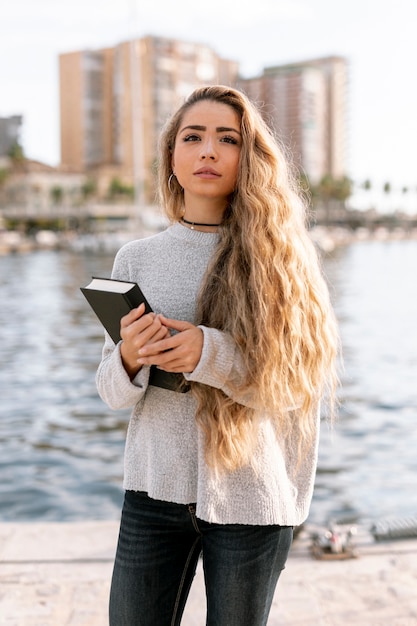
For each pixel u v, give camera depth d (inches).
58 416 412.2
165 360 59.0
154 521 64.1
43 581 117.0
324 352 65.4
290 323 62.2
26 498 278.2
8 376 549.6
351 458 321.4
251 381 61.0
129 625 63.9
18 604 110.0
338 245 4008.4
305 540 130.8
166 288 66.2
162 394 63.8
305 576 117.9
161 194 74.1
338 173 4990.2
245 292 62.3
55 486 291.0
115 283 60.2
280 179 65.9
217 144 65.9
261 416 62.9
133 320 59.2
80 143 4315.9
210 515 61.0
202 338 59.7
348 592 112.6
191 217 68.6
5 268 1984.5
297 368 63.0
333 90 4837.6
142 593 63.6
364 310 1048.2
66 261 2283.5
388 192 5226.4
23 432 378.0
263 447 62.6
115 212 3678.6
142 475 64.7
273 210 64.2
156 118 3619.6
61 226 3762.3
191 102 68.1
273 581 63.7
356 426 382.0
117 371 61.4
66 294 1289.4
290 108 4579.2
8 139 4906.5
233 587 61.2
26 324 896.9
